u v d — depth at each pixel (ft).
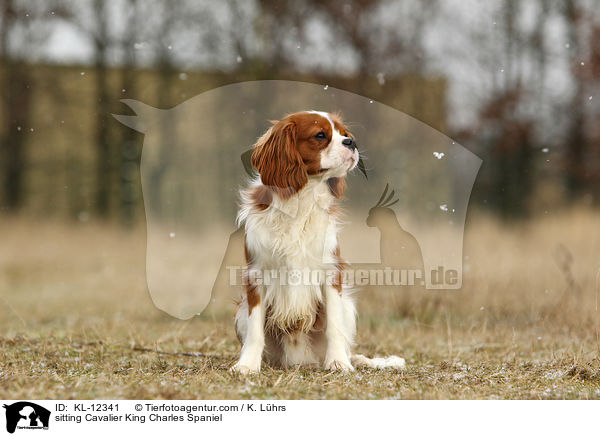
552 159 83.92
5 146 94.73
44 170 98.02
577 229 54.29
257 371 19.06
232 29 75.36
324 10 75.51
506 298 32.27
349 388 17.12
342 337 20.34
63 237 66.23
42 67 89.04
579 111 82.02
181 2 78.07
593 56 78.89
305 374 19.04
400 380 18.19
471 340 25.88
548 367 20.02
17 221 70.33
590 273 37.45
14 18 86.33
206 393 16.24
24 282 50.29
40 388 16.21
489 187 86.02
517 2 84.43
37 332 27.20
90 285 47.70
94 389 16.46
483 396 16.76
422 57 78.54
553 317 27.99
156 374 18.48
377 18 78.33
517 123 82.89
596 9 81.56
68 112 91.40
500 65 84.43
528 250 48.52
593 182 83.20
